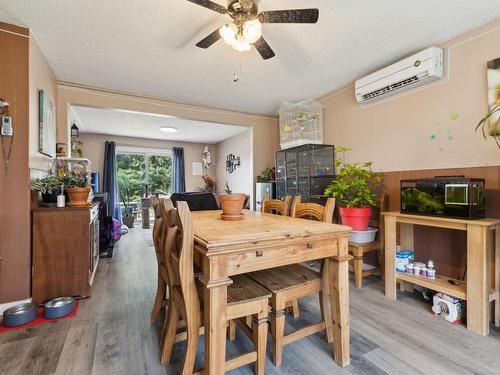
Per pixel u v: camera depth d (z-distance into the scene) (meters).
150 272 2.97
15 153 2.03
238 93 3.51
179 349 1.58
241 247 1.16
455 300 1.88
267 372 1.37
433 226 2.18
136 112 3.62
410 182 2.14
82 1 1.76
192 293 1.20
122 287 2.52
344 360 1.42
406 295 2.32
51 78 2.79
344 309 1.44
